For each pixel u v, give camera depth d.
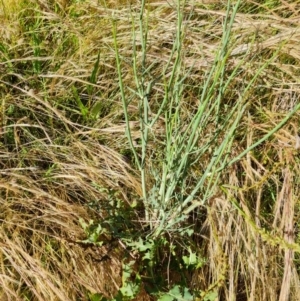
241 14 1.80
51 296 1.35
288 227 1.46
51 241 1.43
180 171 1.26
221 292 1.47
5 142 1.56
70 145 1.59
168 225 1.35
